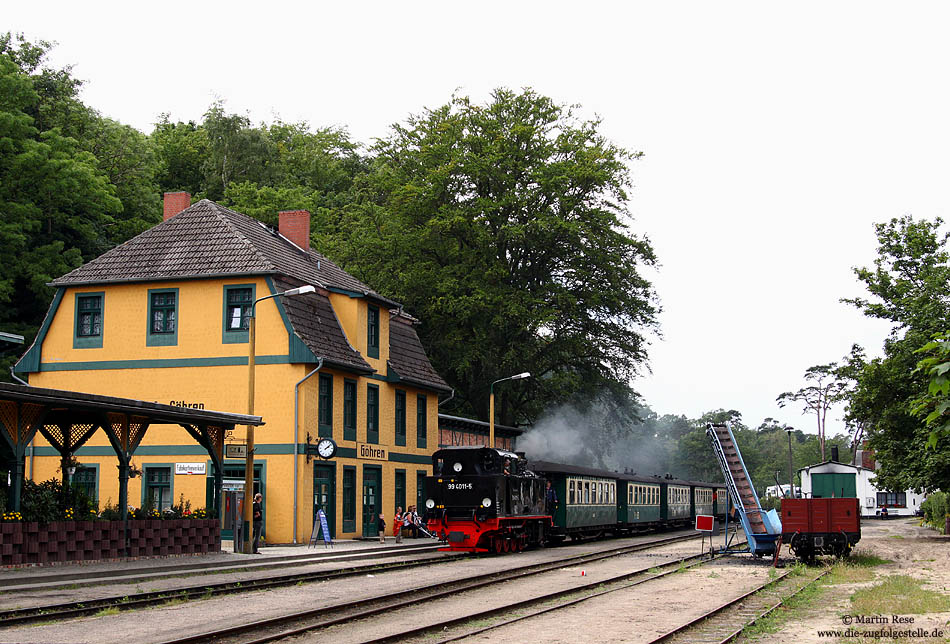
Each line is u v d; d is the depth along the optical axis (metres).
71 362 35.44
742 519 31.08
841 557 29.16
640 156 54.31
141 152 56.25
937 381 8.82
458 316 50.62
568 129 54.50
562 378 52.78
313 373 32.97
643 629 14.73
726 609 17.44
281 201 61.12
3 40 49.75
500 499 32.25
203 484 33.09
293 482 32.56
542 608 17.25
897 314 43.12
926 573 25.12
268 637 13.20
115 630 14.13
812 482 74.56
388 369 39.75
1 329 41.22
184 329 34.44
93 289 35.53
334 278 39.53
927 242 43.94
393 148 56.59
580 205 52.69
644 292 54.31
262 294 33.78
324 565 25.86
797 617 16.52
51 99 49.78
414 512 39.09
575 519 39.38
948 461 38.69
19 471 20.44
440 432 45.97
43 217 44.31
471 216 51.53
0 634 13.64
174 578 21.33
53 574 19.42
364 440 37.25
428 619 15.62
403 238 52.62
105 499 33.81
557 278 53.56
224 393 33.75
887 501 93.56
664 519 52.28
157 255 35.34
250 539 27.52
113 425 23.36
